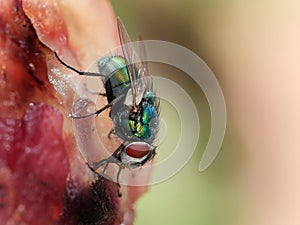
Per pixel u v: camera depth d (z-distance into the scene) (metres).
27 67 0.09
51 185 0.09
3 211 0.08
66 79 0.09
